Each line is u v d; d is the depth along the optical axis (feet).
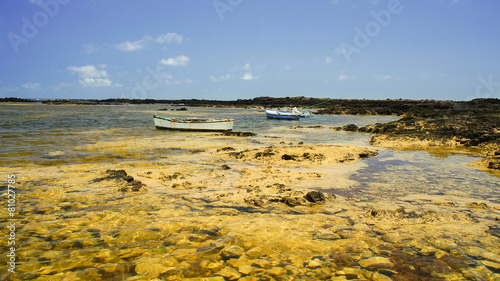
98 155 44.14
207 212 21.43
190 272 13.84
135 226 18.83
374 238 17.40
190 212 21.38
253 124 118.21
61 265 14.33
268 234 17.78
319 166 38.34
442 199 25.07
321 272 13.92
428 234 17.93
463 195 26.30
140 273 13.75
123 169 35.01
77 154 44.65
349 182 30.50
